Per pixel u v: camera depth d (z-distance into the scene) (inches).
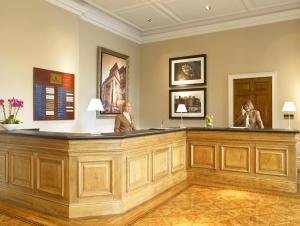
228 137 178.7
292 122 232.5
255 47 248.1
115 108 270.7
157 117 300.7
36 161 133.4
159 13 243.3
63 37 201.6
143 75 309.3
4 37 163.0
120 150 127.9
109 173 127.7
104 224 115.7
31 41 178.4
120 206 128.0
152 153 153.5
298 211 129.8
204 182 183.8
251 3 221.1
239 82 256.7
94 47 247.0
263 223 115.6
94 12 239.1
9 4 165.5
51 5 192.1
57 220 120.4
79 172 123.3
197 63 275.7
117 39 275.9
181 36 285.1
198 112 275.0
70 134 130.3
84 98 236.2
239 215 124.8
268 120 242.4
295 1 217.3
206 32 271.7
